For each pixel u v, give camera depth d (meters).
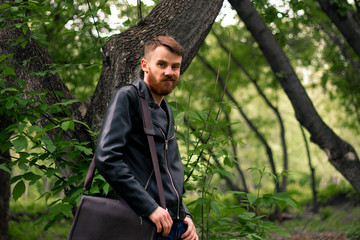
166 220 1.55
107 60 2.77
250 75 14.18
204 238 2.84
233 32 12.76
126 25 3.27
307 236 9.75
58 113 2.92
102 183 2.41
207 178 3.20
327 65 13.04
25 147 2.28
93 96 2.80
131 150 1.66
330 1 6.82
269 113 20.45
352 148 6.32
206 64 12.94
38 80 3.00
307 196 16.33
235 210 2.91
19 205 9.56
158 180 1.63
